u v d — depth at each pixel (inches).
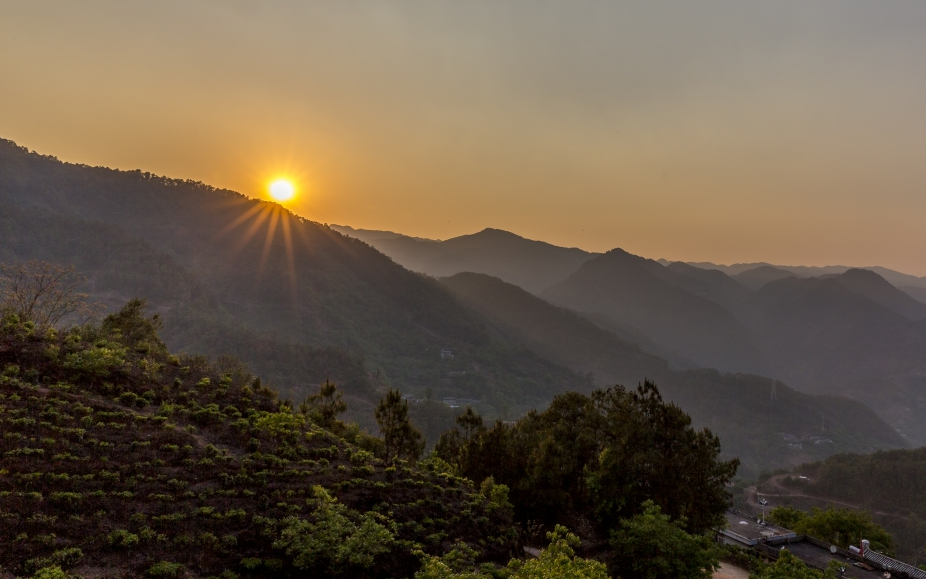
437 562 622.5
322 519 701.3
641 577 852.6
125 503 655.8
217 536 649.0
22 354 919.7
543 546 984.3
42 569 502.3
